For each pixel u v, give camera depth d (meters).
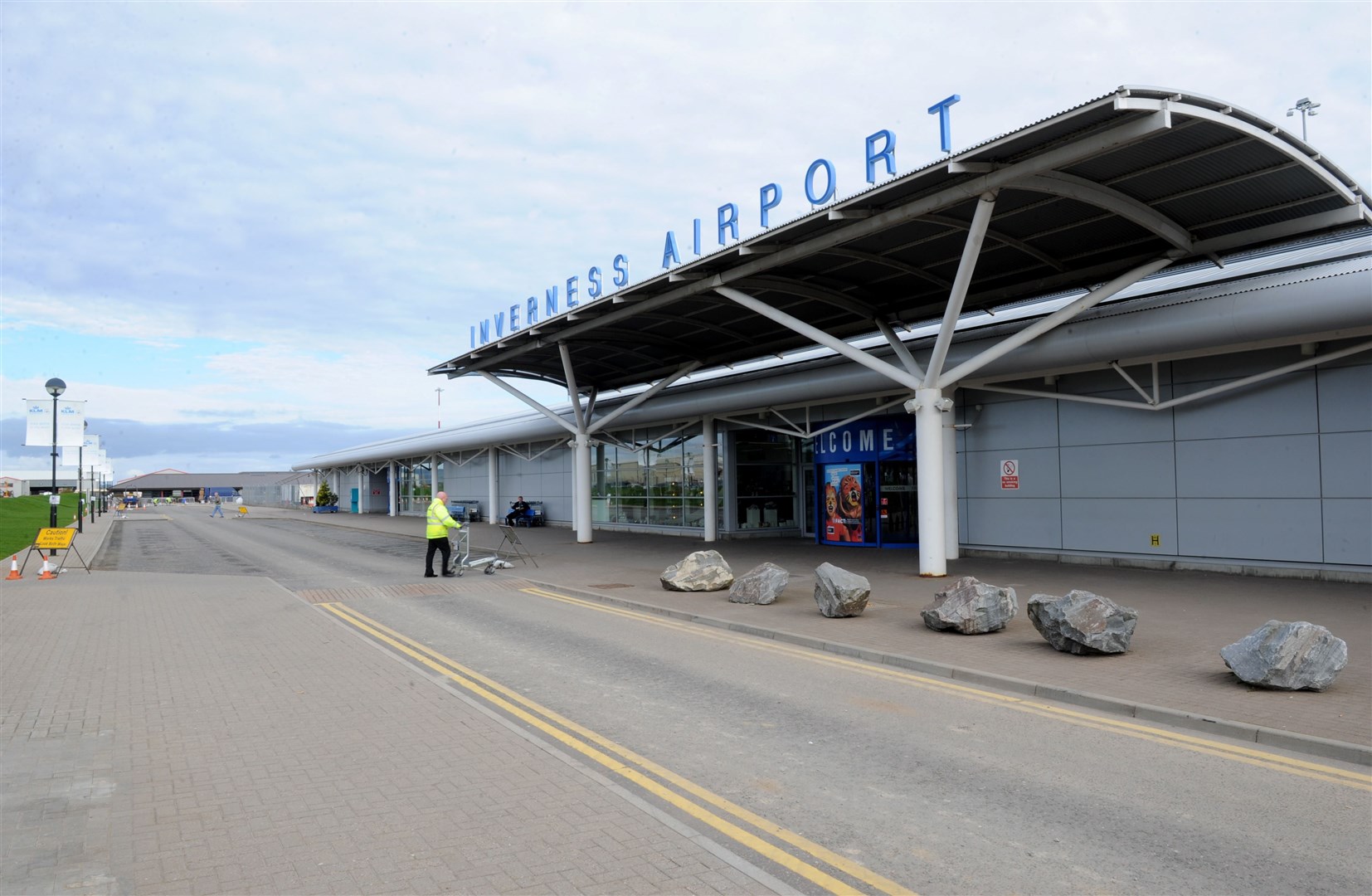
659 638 11.47
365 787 5.75
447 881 4.36
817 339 16.75
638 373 30.28
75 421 36.72
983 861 4.57
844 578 12.46
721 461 27.94
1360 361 14.36
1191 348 15.04
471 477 48.44
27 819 5.21
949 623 10.94
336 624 12.77
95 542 32.59
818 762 6.25
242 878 4.40
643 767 6.14
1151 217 13.37
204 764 6.26
